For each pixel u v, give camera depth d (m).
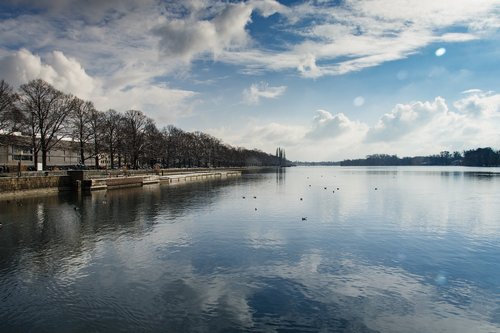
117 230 44.34
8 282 27.36
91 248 36.31
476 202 73.38
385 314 23.09
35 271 29.72
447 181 146.62
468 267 31.69
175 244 38.22
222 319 22.11
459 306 24.30
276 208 64.06
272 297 25.23
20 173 72.12
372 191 99.44
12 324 21.27
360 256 34.59
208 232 43.88
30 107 83.81
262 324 21.59
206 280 28.14
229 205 67.62
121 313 22.69
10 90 77.31
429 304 24.52
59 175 81.50
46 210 57.66
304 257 34.12
